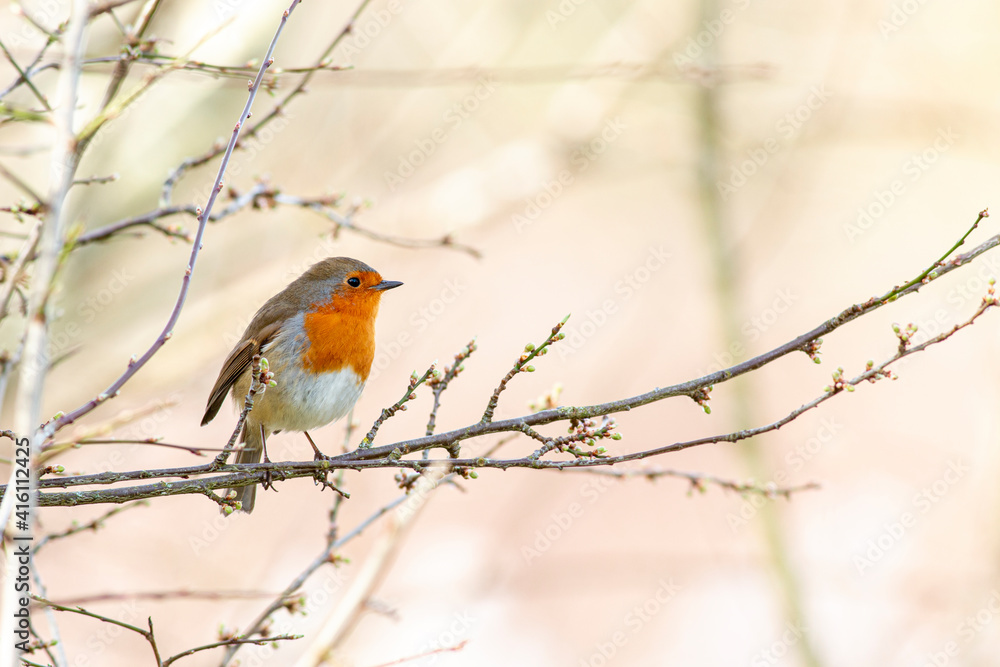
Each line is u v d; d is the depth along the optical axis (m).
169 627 11.48
